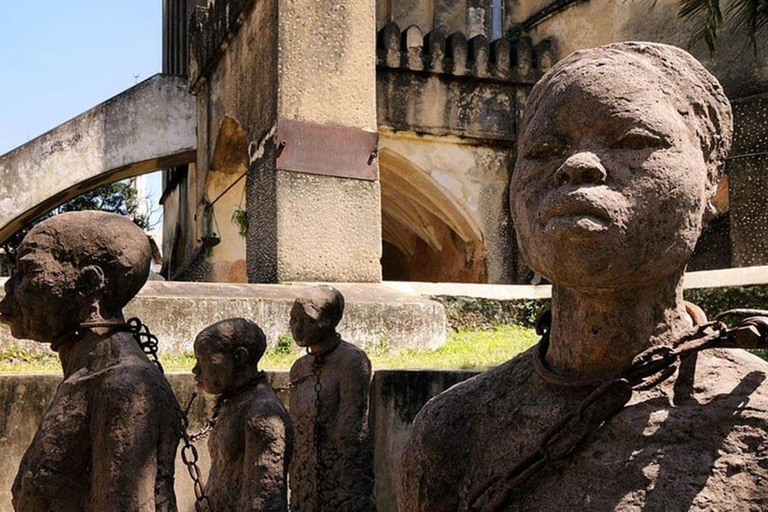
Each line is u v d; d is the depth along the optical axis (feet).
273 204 30.71
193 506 17.92
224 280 41.19
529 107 6.31
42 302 9.45
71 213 9.80
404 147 40.86
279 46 31.22
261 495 13.64
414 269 50.08
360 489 17.22
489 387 6.35
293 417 18.34
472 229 42.04
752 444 5.30
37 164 43.09
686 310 6.25
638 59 5.95
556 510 5.49
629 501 5.26
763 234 36.22
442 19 52.08
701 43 39.52
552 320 6.17
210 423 14.44
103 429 8.89
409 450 6.50
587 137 5.73
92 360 9.39
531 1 50.06
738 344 5.35
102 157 44.19
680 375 5.57
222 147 40.29
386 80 40.34
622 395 5.48
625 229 5.46
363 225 31.35
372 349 25.63
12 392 17.62
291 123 30.94
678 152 5.66
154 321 22.84
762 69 37.58
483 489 5.84
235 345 14.49
